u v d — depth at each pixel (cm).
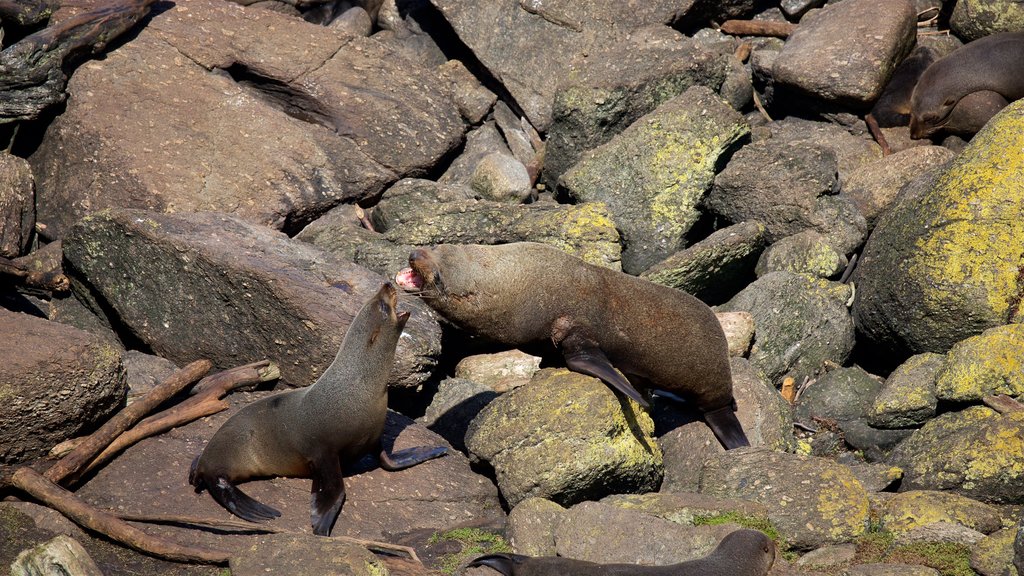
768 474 2797
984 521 2686
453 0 5206
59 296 3853
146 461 2847
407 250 3991
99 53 4406
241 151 4334
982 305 3403
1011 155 3572
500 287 3030
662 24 5169
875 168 4334
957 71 4578
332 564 2362
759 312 3759
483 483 3030
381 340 2744
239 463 2783
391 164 4612
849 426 3425
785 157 4219
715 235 3981
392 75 4909
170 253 3478
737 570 2316
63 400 2808
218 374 3262
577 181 4381
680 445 3219
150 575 2466
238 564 2388
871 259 3834
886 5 4859
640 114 4712
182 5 4766
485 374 3703
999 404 3061
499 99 5172
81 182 4131
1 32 4322
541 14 5153
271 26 4878
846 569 2484
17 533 2577
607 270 3200
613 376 2952
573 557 2536
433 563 2609
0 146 4194
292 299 3288
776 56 4928
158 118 4300
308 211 4353
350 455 2866
